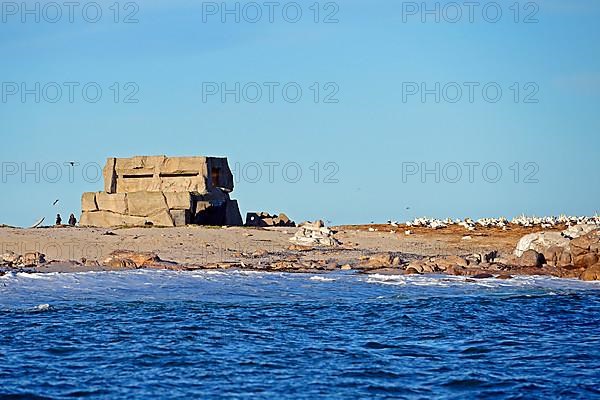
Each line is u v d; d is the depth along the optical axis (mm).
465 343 107438
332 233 194375
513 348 105125
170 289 134500
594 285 149375
